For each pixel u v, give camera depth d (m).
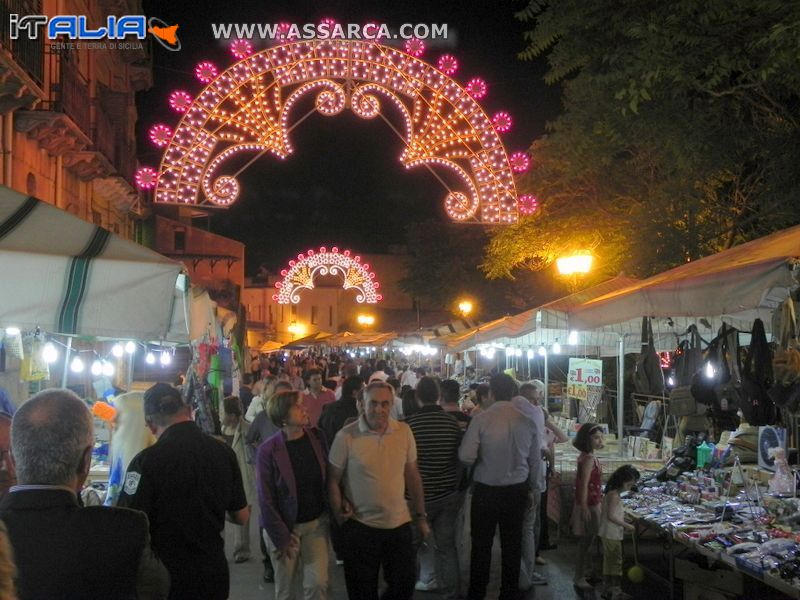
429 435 7.51
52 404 2.80
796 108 13.84
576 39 13.01
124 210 21.72
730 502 7.97
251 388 15.91
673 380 10.45
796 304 5.89
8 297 3.61
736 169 15.68
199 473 4.87
